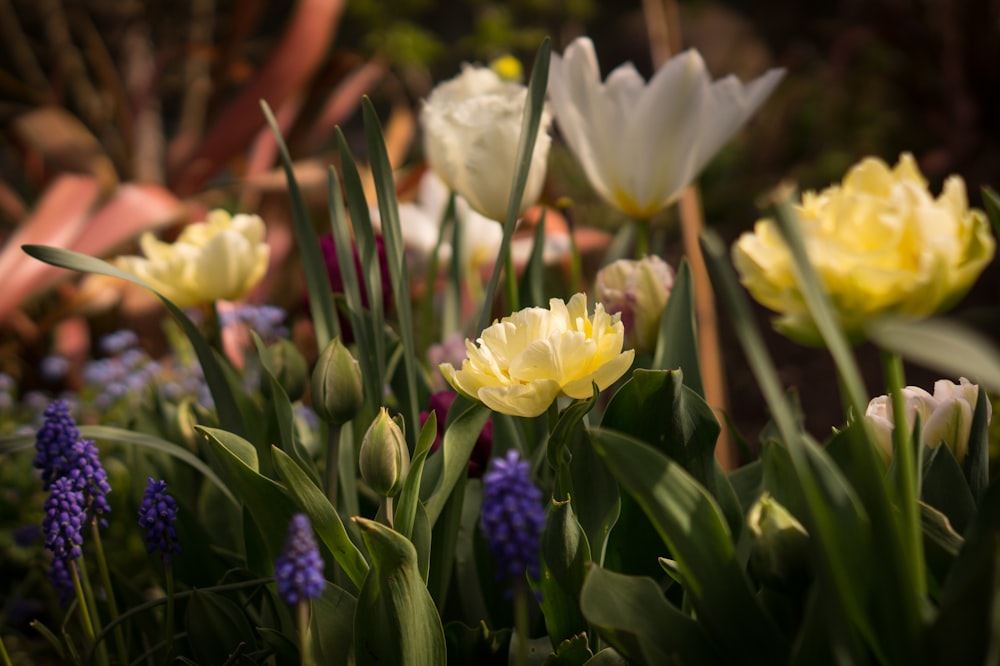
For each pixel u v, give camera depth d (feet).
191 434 2.73
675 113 2.68
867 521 1.73
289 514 2.07
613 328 2.03
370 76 8.76
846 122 13.57
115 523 3.79
